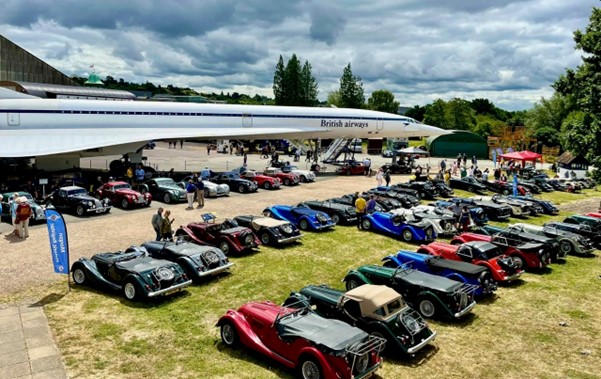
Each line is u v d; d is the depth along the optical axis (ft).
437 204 89.51
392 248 67.36
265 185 117.08
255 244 62.18
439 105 394.11
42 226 74.28
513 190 113.19
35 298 44.52
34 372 31.45
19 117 114.83
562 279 56.39
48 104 117.60
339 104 429.79
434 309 41.96
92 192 98.07
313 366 29.76
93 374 31.50
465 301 41.81
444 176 135.64
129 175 113.70
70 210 86.99
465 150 248.11
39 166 123.24
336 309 37.63
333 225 77.41
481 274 46.73
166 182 101.50
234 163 177.68
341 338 30.14
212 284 50.03
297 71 395.34
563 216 99.25
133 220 79.20
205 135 127.03
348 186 125.29
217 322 37.73
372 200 80.64
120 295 45.68
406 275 44.32
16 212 65.77
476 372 33.60
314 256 62.03
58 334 37.24
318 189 118.73
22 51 237.45
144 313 41.70
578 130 87.71
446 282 43.19
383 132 161.17
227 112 136.46
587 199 124.67
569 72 90.43
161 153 222.07
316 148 166.30
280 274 54.03
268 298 46.50
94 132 119.34
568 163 167.32
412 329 34.86
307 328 31.58
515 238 62.49
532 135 310.04
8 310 41.63
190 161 183.52
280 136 146.61
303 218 76.33
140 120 126.41
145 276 43.29
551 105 319.06
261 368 32.89
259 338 33.83
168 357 34.14
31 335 36.91
